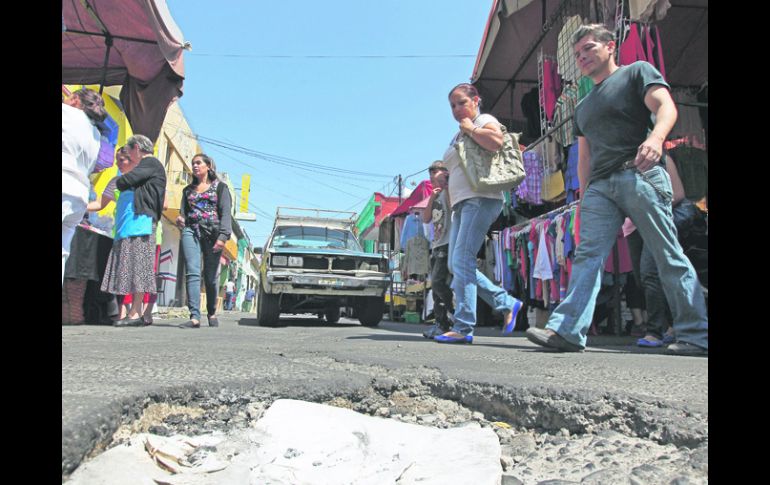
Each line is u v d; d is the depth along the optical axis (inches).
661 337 145.7
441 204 175.3
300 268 257.4
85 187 119.2
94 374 59.0
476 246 136.7
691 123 210.1
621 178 106.6
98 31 239.8
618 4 181.2
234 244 1019.3
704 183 198.4
